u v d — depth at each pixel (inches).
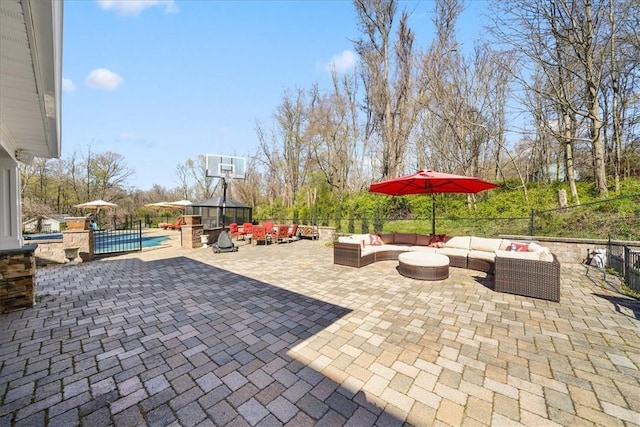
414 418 78.8
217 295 191.8
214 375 99.5
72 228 320.5
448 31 552.4
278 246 452.4
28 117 141.7
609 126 487.8
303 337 128.7
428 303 172.9
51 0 62.8
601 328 136.6
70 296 190.4
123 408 83.0
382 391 90.7
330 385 93.7
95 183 1173.1
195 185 1451.8
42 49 83.0
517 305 168.9
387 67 664.4
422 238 318.0
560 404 84.0
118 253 374.3
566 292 193.6
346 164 820.6
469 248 279.0
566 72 419.5
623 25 359.3
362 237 316.8
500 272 194.1
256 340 126.0
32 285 169.0
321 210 694.5
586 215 338.0
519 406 83.4
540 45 395.9
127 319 150.3
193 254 373.7
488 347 118.7
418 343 122.6
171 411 81.6
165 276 248.1
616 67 416.5
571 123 488.1
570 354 112.6
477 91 566.3
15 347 120.0
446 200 532.1
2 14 66.3
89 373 100.9
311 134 820.6
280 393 89.7
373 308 165.0
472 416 79.5
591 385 92.8
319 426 75.8
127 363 107.5
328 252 386.9
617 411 81.0
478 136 583.5
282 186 1013.2
